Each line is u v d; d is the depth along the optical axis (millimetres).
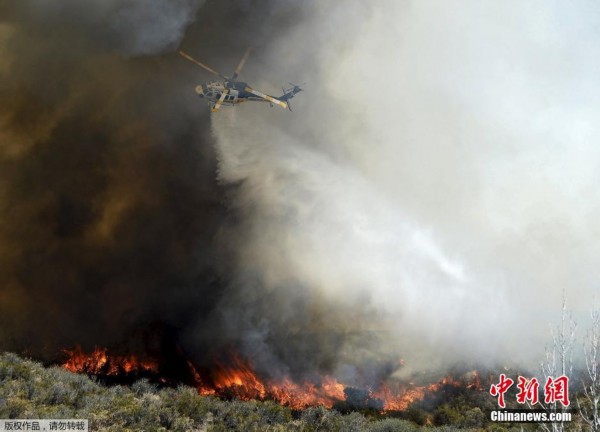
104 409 13102
